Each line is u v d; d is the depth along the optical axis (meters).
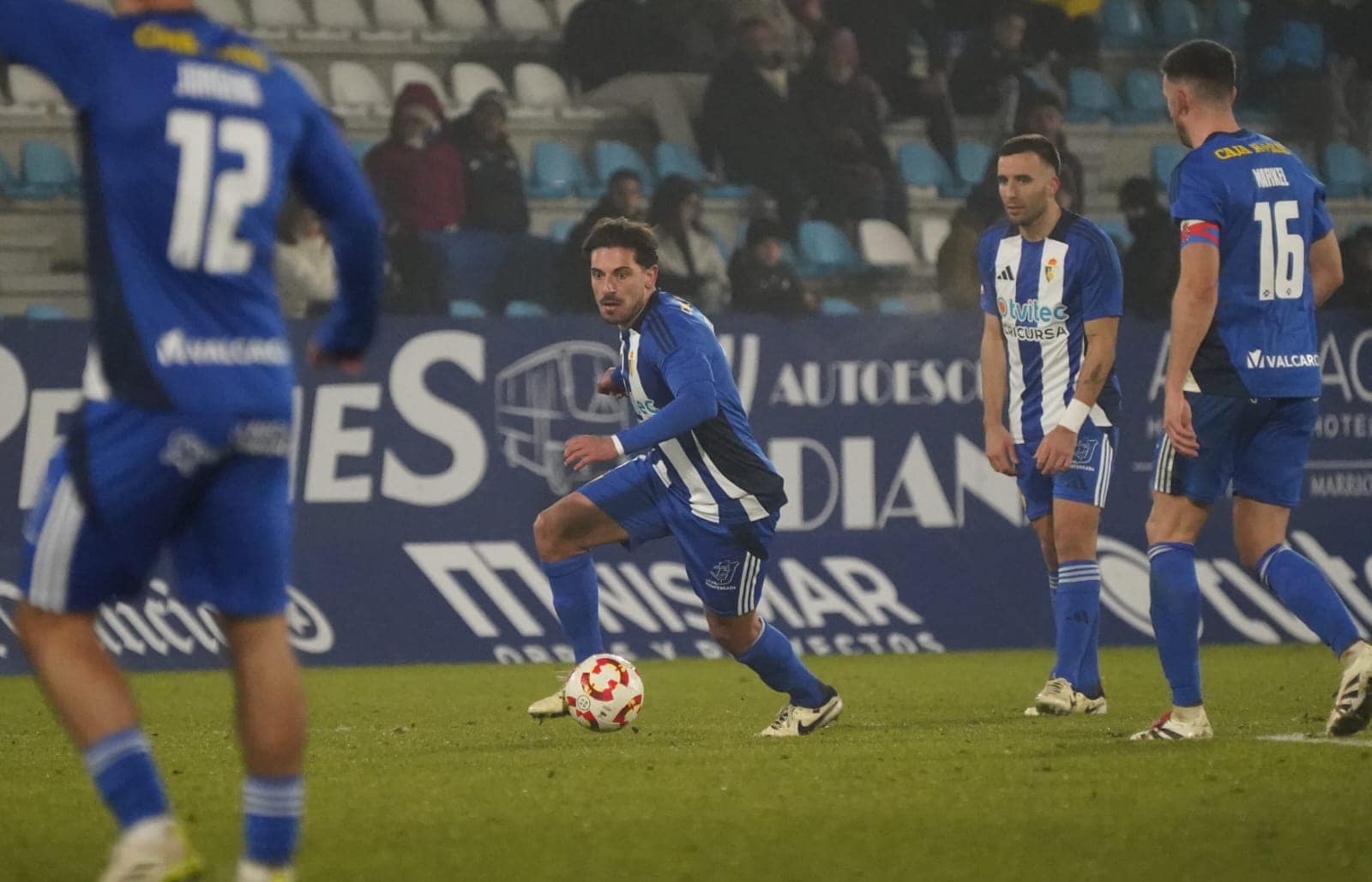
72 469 9.84
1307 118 48.72
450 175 43.31
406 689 31.22
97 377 9.91
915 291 46.75
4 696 31.41
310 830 13.13
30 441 37.06
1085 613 23.83
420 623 37.88
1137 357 39.84
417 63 48.00
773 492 20.72
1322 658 35.47
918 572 39.28
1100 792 14.75
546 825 13.29
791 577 38.84
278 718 10.13
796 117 46.84
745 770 16.88
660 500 21.27
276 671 10.20
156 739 22.17
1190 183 18.22
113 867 10.01
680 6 48.00
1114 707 25.41
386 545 37.91
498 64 48.12
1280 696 26.77
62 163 44.53
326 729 23.08
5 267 43.78
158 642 36.69
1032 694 28.42
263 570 10.20
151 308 9.75
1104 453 24.14
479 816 13.81
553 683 32.53
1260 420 18.48
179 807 14.71
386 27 47.91
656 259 20.97
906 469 39.34
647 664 36.59
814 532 39.03
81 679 10.18
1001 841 12.27
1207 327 18.03
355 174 10.73
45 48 9.78
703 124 47.44
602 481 21.75
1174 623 18.64
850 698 27.75
